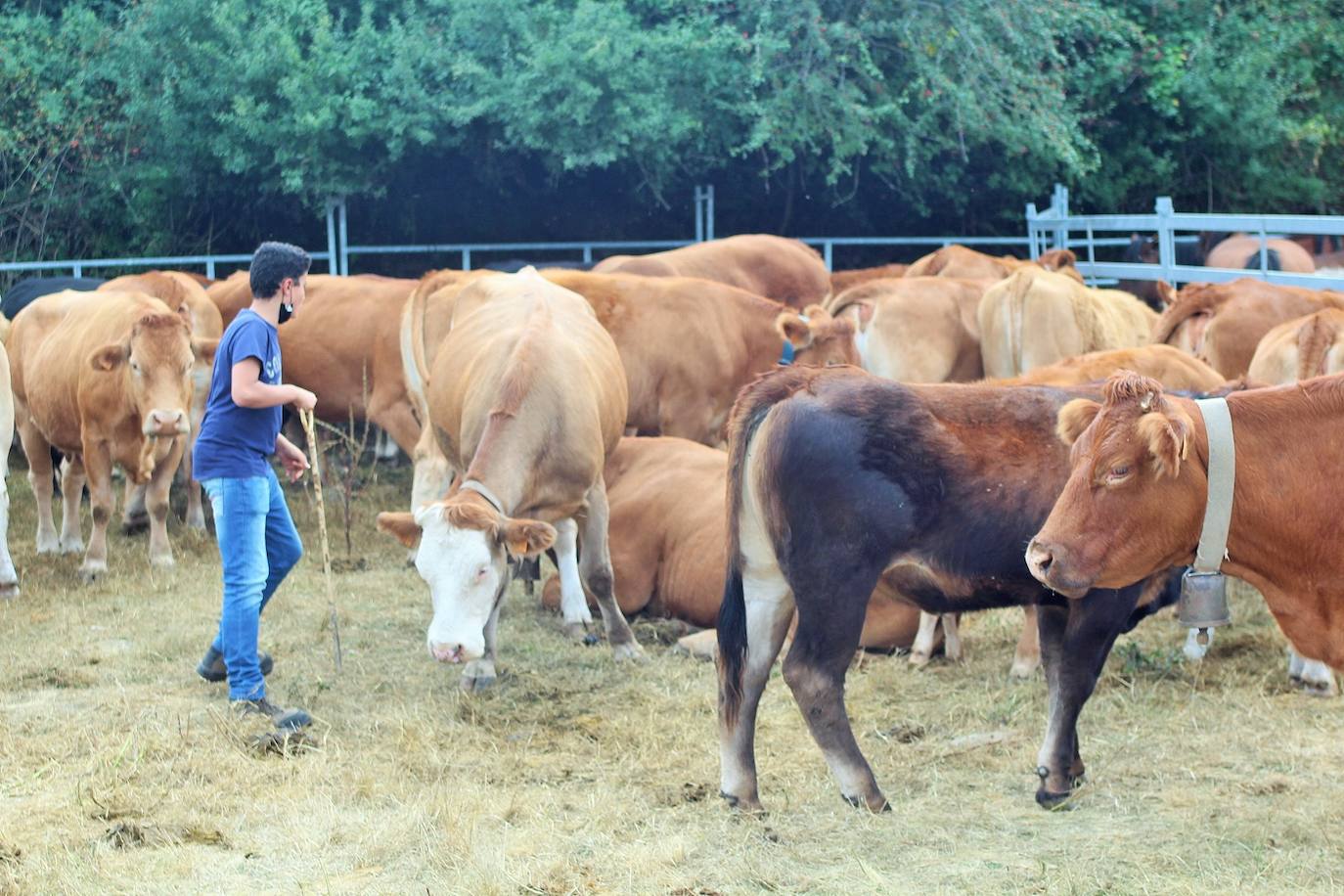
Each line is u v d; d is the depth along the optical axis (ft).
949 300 33.55
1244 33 57.57
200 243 55.31
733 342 29.35
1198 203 61.31
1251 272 39.65
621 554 23.35
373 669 20.79
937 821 14.79
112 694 19.34
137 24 49.80
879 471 14.44
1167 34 57.47
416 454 27.40
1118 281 53.93
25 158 53.21
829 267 53.01
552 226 57.41
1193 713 18.26
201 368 30.19
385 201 54.95
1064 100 53.01
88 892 13.03
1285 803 15.12
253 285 18.08
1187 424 12.07
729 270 38.24
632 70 46.34
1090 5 53.57
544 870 13.47
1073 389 15.17
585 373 21.13
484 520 17.49
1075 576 12.57
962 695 19.26
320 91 47.21
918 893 12.94
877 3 49.88
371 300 32.01
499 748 17.40
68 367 27.07
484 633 19.93
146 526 31.17
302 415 19.77
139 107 49.83
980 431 14.71
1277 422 12.64
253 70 46.75
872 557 14.56
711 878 13.43
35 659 21.02
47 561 28.04
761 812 15.07
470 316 23.86
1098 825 14.67
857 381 14.87
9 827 14.64
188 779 16.19
